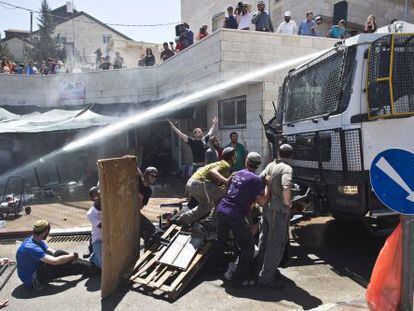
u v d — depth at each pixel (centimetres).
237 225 443
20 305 434
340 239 619
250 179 447
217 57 922
